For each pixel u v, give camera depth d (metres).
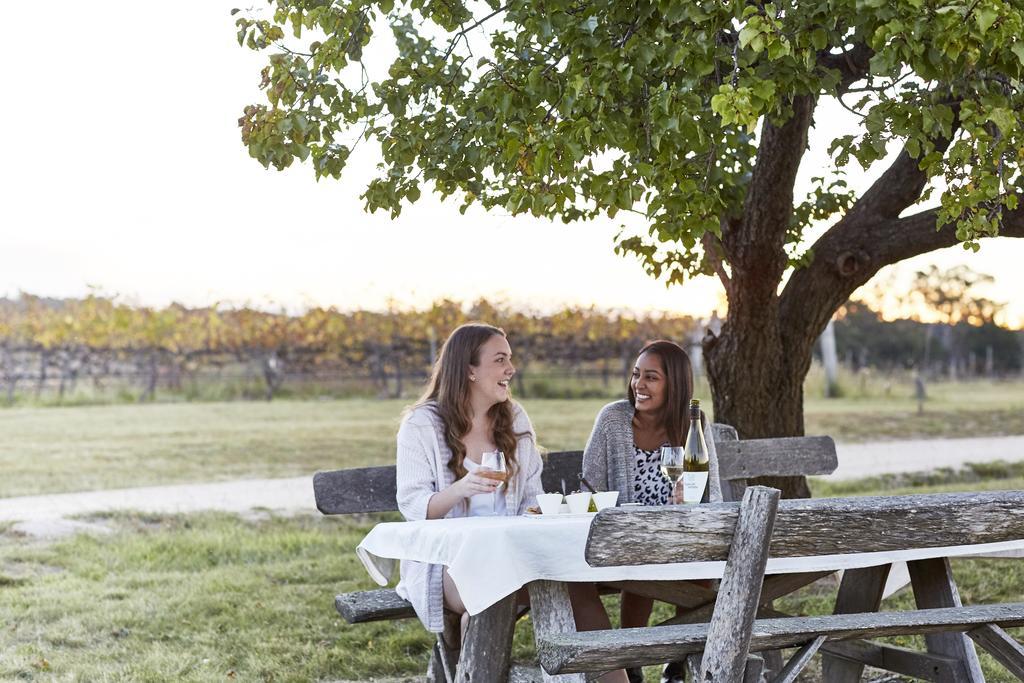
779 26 3.34
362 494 4.21
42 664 5.07
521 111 4.24
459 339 3.96
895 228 5.81
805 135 5.44
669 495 4.35
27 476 13.57
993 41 3.39
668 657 2.79
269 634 5.75
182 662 5.18
